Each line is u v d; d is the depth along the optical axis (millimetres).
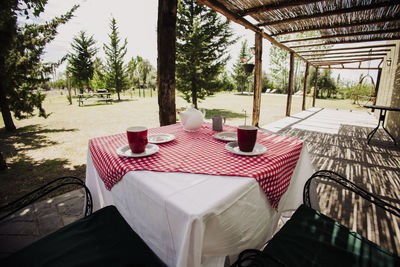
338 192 2322
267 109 10109
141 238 855
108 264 747
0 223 1751
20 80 4980
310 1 2910
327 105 12805
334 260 799
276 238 917
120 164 896
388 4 3035
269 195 880
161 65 2633
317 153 3709
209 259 708
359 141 4539
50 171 2848
